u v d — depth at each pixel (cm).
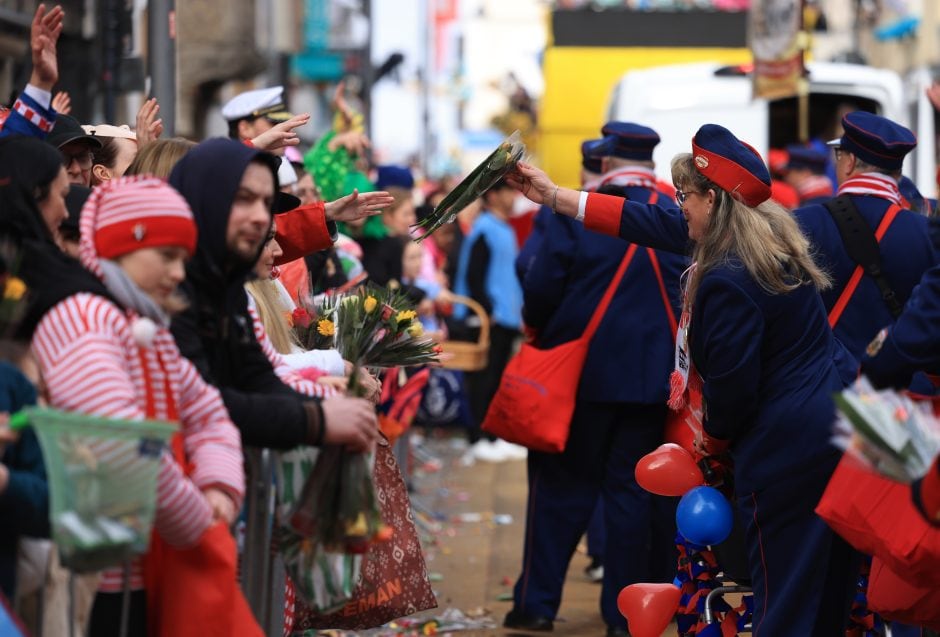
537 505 1855
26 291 925
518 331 3341
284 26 7775
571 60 4294
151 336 920
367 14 5416
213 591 959
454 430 3809
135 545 868
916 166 3472
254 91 1933
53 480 855
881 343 1216
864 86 3397
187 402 982
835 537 1277
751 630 1383
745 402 1282
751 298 1282
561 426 1791
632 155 1841
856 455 1009
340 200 1452
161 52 2198
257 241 1034
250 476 1090
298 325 1330
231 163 1017
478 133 11256
